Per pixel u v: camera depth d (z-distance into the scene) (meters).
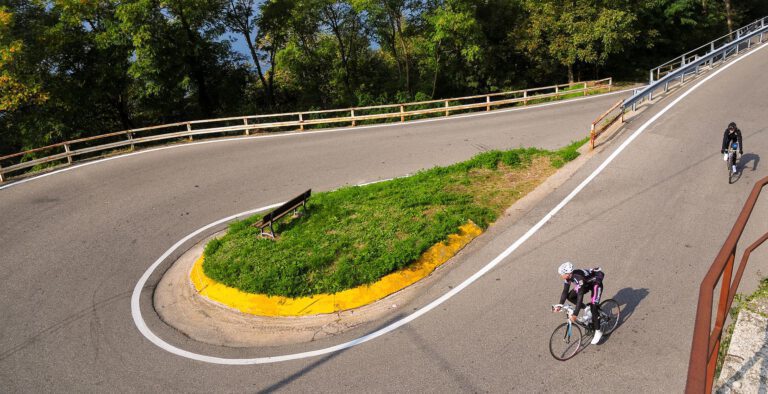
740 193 12.20
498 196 13.30
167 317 9.82
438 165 17.73
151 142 28.53
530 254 10.44
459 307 9.02
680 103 19.67
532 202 12.82
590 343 7.78
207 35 31.05
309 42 38.38
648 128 17.19
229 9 33.53
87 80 28.70
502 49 38.59
